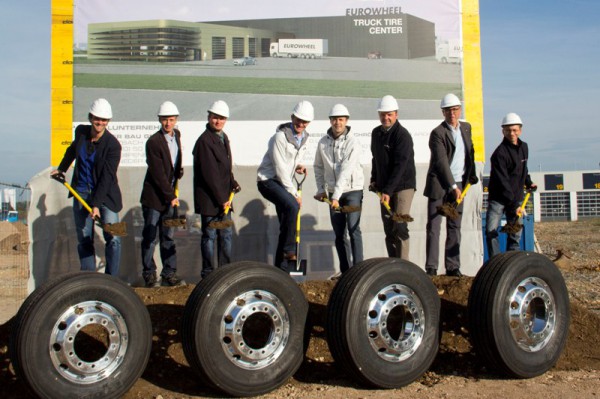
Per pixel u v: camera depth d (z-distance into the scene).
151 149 7.17
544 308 5.80
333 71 9.55
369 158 9.52
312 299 6.31
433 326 5.48
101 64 9.27
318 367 5.75
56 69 9.19
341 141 7.35
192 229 9.17
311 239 9.33
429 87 9.63
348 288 5.20
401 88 9.61
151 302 6.20
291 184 7.04
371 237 9.38
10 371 5.39
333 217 7.46
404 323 5.51
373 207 9.42
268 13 9.52
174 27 9.39
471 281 6.64
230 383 4.94
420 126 9.58
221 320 4.97
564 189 43.66
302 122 7.07
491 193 7.90
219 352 4.93
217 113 7.03
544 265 5.79
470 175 7.68
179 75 9.38
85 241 7.08
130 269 9.00
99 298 4.81
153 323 5.91
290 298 5.27
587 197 43.31
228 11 9.46
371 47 9.58
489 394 5.11
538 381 5.53
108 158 6.98
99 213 7.03
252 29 9.50
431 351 5.45
